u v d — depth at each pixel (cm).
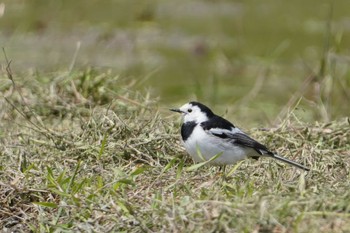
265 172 1170
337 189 1057
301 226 945
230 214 966
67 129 1368
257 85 1998
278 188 1066
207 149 1192
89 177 1159
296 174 1159
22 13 2547
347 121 1388
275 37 2398
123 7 2658
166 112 1559
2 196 1125
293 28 2477
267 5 2686
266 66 2162
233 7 2669
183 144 1230
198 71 2148
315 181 1117
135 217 1010
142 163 1244
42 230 1048
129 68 2116
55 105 1469
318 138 1332
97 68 1578
